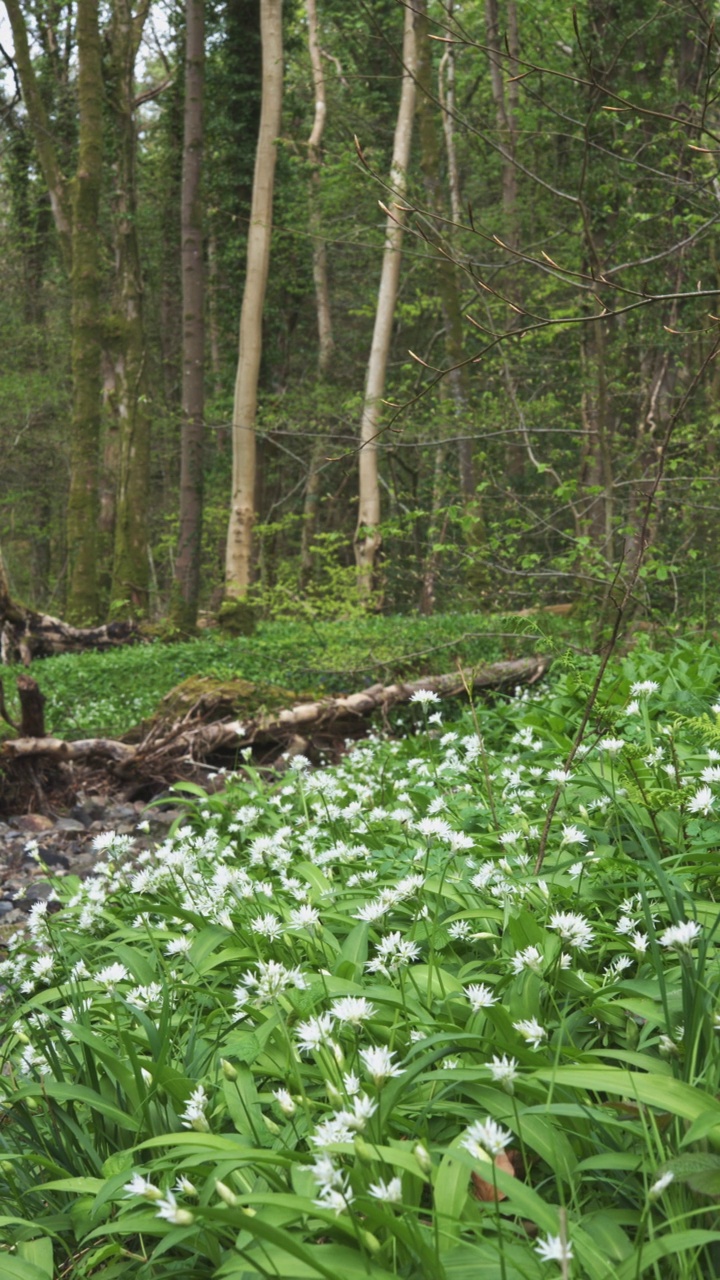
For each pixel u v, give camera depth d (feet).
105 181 102.17
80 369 78.89
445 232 44.70
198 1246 7.34
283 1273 6.09
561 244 49.49
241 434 71.05
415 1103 8.04
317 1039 7.81
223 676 38.06
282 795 18.61
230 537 71.61
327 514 114.73
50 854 24.53
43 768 31.68
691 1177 5.98
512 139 45.29
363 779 20.83
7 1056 10.73
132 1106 8.91
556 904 11.04
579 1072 6.89
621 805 12.73
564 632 28.94
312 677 40.14
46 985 13.37
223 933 11.56
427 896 11.66
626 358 43.14
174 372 138.72
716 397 40.96
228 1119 8.74
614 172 39.29
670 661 21.83
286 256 96.53
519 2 45.68
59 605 122.11
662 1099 6.54
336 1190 6.34
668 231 40.78
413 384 66.64
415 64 60.44
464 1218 6.60
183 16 102.22
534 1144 7.10
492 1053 8.30
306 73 98.22
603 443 28.50
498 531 32.42
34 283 116.67
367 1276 6.04
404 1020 9.21
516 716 24.17
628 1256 6.21
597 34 46.44
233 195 98.48
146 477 83.61
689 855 10.80
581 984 9.18
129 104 89.97
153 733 32.99
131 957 11.39
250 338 70.64
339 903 12.13
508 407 40.65
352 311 84.94
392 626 46.68
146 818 27.71
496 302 44.50
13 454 107.86
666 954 9.45
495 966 10.27
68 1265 8.02
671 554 33.73
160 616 110.52
